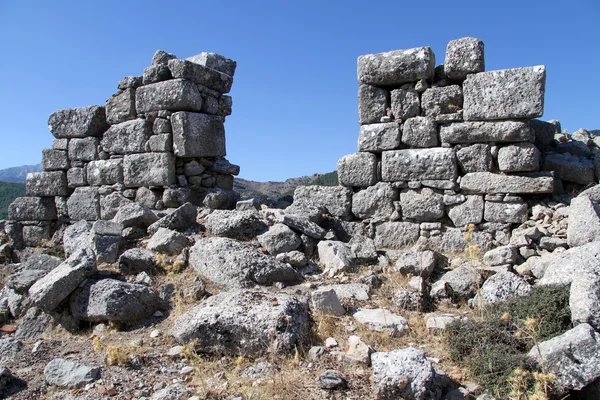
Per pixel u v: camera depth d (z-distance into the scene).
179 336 5.16
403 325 5.32
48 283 6.07
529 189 7.07
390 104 7.99
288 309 5.15
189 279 6.73
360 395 4.25
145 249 7.46
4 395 4.60
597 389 4.14
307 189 8.52
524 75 7.01
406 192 7.77
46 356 5.34
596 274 4.93
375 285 6.48
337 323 5.48
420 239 7.29
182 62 9.15
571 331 4.42
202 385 4.31
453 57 7.43
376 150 7.97
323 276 6.85
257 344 4.92
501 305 5.36
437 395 4.14
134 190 9.70
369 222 8.01
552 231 6.75
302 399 4.21
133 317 5.89
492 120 7.27
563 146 8.28
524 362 4.28
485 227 7.30
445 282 6.13
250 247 6.98
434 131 7.61
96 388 4.52
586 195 6.87
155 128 9.32
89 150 10.32
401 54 7.69
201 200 9.42
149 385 4.55
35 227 11.03
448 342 4.95
